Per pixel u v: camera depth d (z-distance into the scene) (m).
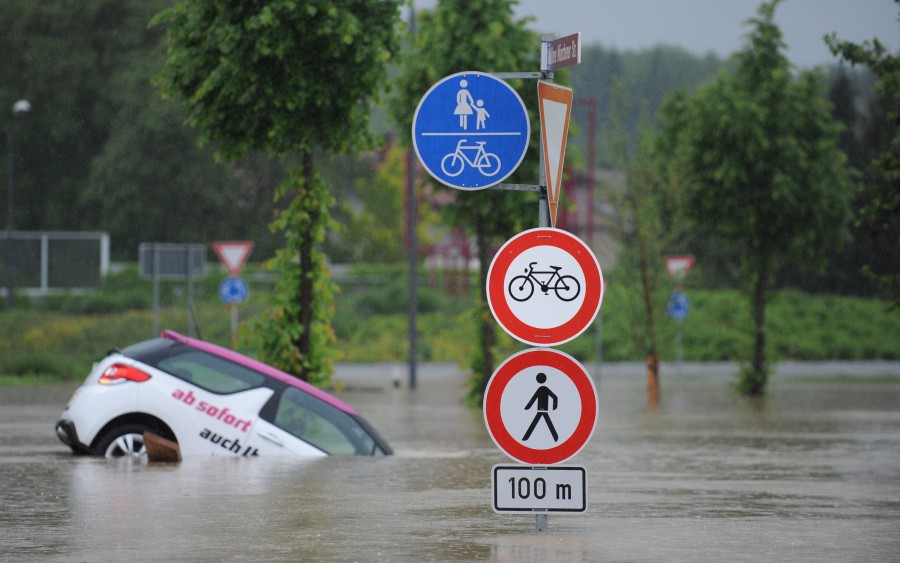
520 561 22.23
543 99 25.12
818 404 78.06
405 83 74.94
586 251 23.89
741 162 89.12
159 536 24.64
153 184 198.25
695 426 59.44
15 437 49.03
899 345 150.25
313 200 49.56
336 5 46.78
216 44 47.00
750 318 89.69
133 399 37.88
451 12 73.62
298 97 46.84
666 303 89.94
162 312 139.62
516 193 74.12
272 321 49.62
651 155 95.12
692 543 24.42
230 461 37.31
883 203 53.66
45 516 27.06
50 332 127.25
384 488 32.28
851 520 27.86
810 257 91.12
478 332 75.25
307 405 39.56
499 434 24.14
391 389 93.00
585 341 138.12
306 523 26.39
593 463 41.91
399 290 157.62
